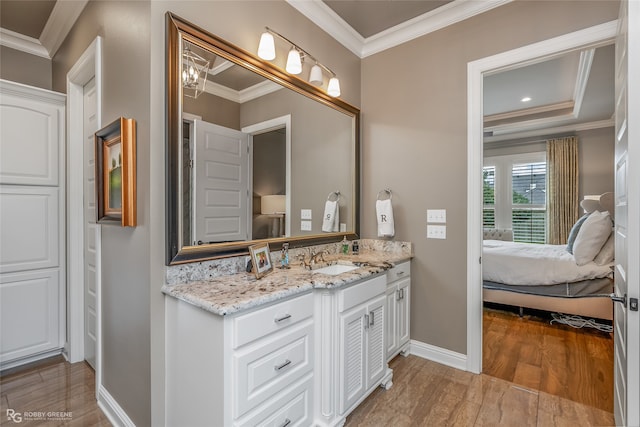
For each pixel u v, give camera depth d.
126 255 1.65
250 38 1.92
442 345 2.43
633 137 1.19
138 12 1.53
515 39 2.13
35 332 2.42
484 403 1.92
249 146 1.92
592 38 1.88
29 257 2.38
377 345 1.99
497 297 3.50
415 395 2.00
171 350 1.48
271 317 1.36
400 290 2.39
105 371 1.90
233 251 1.78
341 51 2.67
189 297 1.32
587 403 1.92
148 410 1.48
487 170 6.12
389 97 2.73
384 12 2.41
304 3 2.26
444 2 2.29
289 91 2.19
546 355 2.56
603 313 2.97
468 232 2.31
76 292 2.45
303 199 2.30
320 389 1.61
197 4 1.64
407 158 2.62
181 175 1.54
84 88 2.44
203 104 1.66
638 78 1.18
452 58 2.39
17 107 2.30
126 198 1.54
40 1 2.21
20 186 2.34
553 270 3.19
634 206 1.19
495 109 4.74
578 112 4.57
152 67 1.46
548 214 5.43
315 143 2.39
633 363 1.19
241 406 1.23
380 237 2.76
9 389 2.08
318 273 1.81
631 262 1.20
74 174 2.43
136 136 1.55
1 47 2.57
